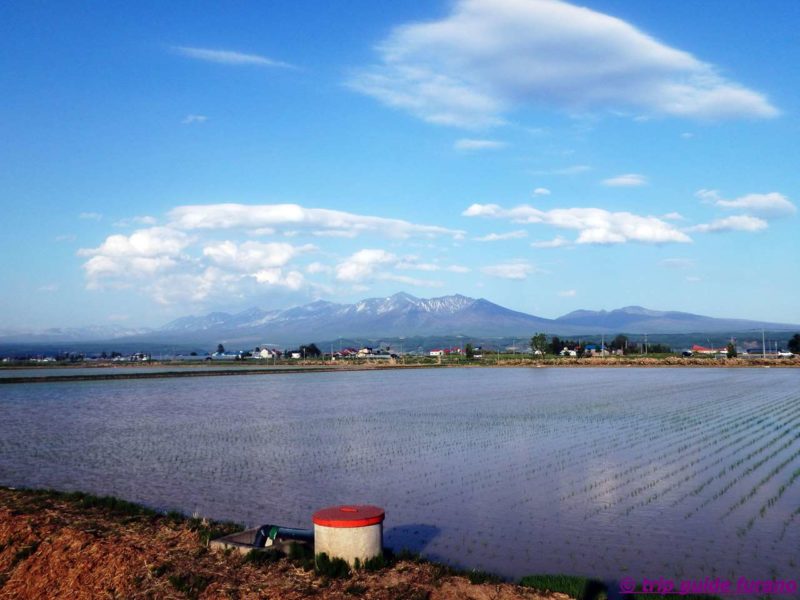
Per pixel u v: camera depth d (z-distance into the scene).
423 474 25.58
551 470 26.02
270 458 29.69
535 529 17.83
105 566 14.15
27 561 14.93
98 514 18.36
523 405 54.12
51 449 33.03
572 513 19.47
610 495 21.70
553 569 14.78
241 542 15.73
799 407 50.12
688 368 136.12
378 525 14.43
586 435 35.72
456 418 45.12
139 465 28.17
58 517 17.75
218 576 13.60
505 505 20.48
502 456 29.39
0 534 16.36
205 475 25.78
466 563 15.18
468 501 21.06
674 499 21.06
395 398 63.97
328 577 13.43
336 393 72.31
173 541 15.86
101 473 26.41
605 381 88.25
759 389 70.44
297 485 23.77
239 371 132.12
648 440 33.59
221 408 55.44
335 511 14.80
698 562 15.20
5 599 13.74
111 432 39.72
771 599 13.10
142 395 71.62
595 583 13.39
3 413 52.50
